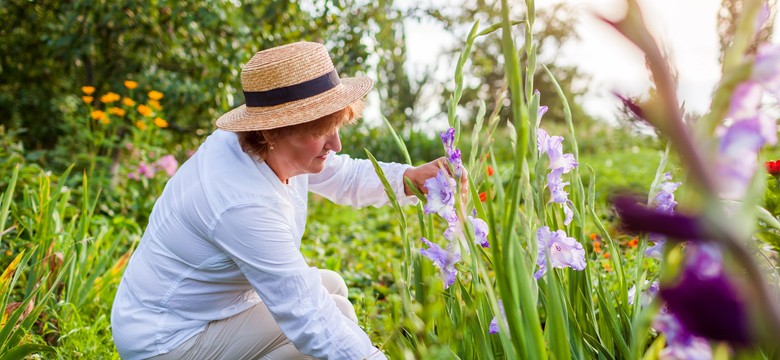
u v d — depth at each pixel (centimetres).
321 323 170
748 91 60
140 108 519
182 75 590
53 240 296
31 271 287
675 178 146
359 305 296
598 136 1494
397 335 148
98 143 499
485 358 153
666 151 132
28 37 632
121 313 187
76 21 572
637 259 153
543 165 133
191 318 184
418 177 199
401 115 1034
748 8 59
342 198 213
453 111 153
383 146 944
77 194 486
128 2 551
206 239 175
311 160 178
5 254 315
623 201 53
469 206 159
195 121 608
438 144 1112
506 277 112
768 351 112
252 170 173
